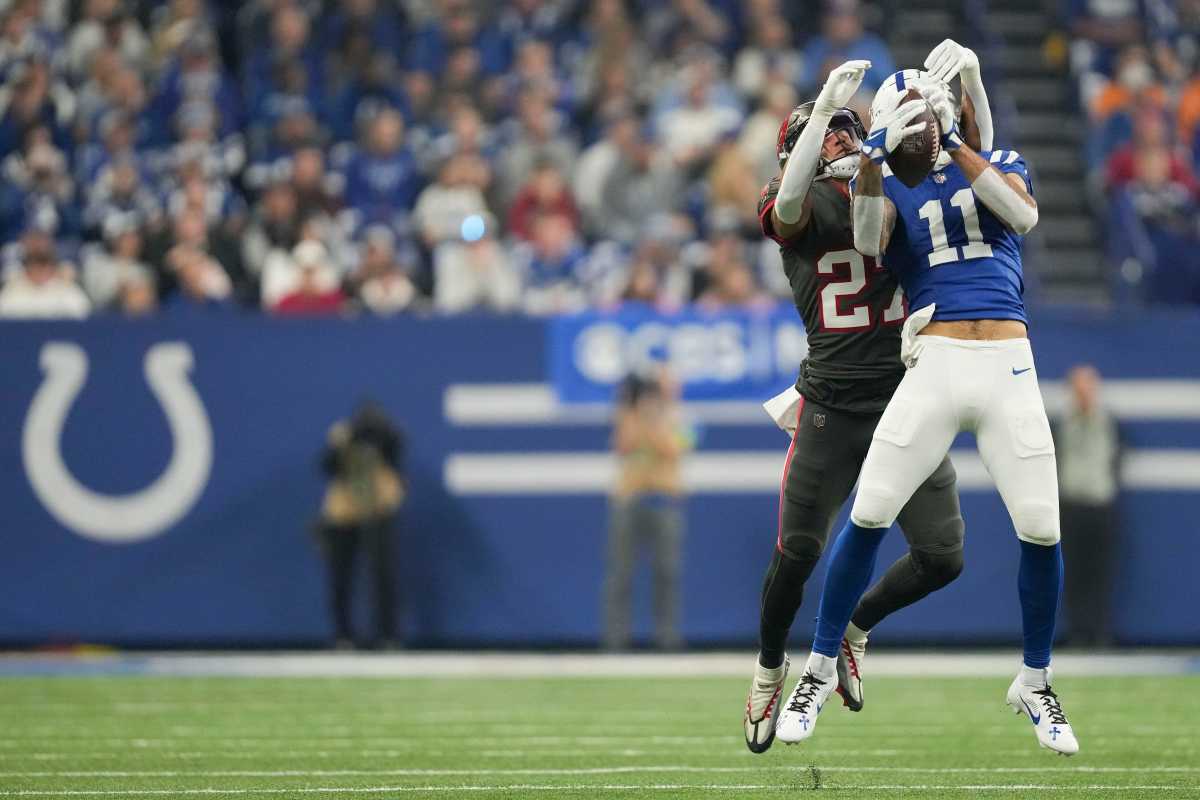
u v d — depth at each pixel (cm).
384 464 3456
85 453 3494
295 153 4275
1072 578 3497
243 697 2653
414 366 3541
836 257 1653
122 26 4541
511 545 3531
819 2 4884
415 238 4038
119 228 4062
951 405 1577
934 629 3488
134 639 3497
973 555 3481
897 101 1559
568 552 3525
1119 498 3525
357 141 4416
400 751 2019
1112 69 4781
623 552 3444
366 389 3538
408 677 2983
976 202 1608
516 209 4109
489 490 3541
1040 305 4006
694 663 3253
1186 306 4056
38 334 3491
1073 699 2606
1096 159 4509
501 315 3544
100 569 3491
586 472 3538
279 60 4459
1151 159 4144
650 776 1777
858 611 1738
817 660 1669
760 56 4619
